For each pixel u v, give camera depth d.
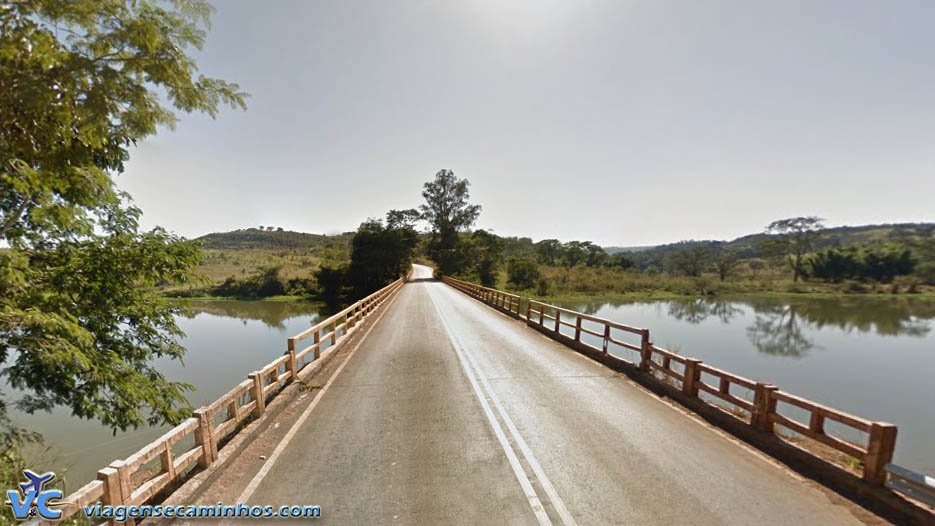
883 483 3.78
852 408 12.80
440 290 35.34
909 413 12.28
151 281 8.37
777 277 84.56
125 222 8.61
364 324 15.35
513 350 10.77
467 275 56.59
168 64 4.25
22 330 6.10
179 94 4.52
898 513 3.58
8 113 4.01
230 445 4.83
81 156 5.18
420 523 3.51
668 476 4.28
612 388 7.42
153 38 4.04
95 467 8.30
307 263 88.88
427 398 6.85
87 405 7.23
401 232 60.06
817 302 53.81
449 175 67.62
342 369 8.85
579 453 4.81
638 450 4.89
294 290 62.34
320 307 48.03
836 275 74.38
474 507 3.73
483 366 9.03
